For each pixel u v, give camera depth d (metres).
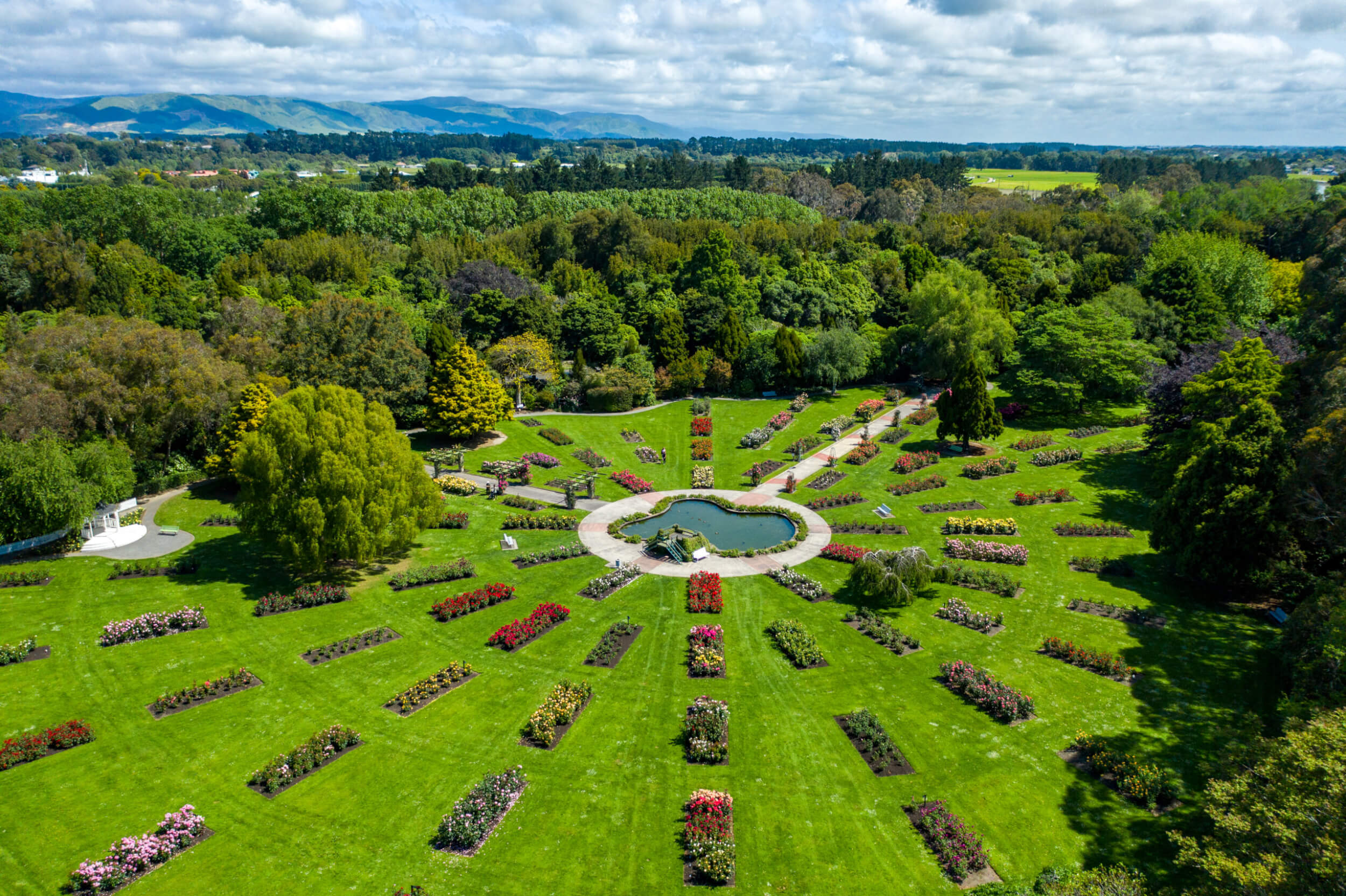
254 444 39.91
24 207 113.81
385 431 42.50
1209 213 127.50
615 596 40.03
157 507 51.03
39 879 22.75
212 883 22.78
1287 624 31.72
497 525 48.91
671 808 25.75
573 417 71.19
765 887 22.67
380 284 91.00
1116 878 21.28
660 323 82.00
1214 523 37.00
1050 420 67.75
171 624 36.19
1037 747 28.14
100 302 81.81
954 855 23.31
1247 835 19.16
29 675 32.50
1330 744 19.00
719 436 66.56
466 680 32.69
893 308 99.75
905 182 173.75
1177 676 32.03
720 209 134.75
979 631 36.06
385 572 42.41
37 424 46.78
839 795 26.14
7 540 42.12
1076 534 45.88
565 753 28.25
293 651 34.75
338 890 22.59
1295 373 47.06
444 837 24.30
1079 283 87.31
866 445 61.69
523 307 81.50
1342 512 33.34
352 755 28.08
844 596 39.88
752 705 30.92
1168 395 57.66
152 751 28.14
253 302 69.62
